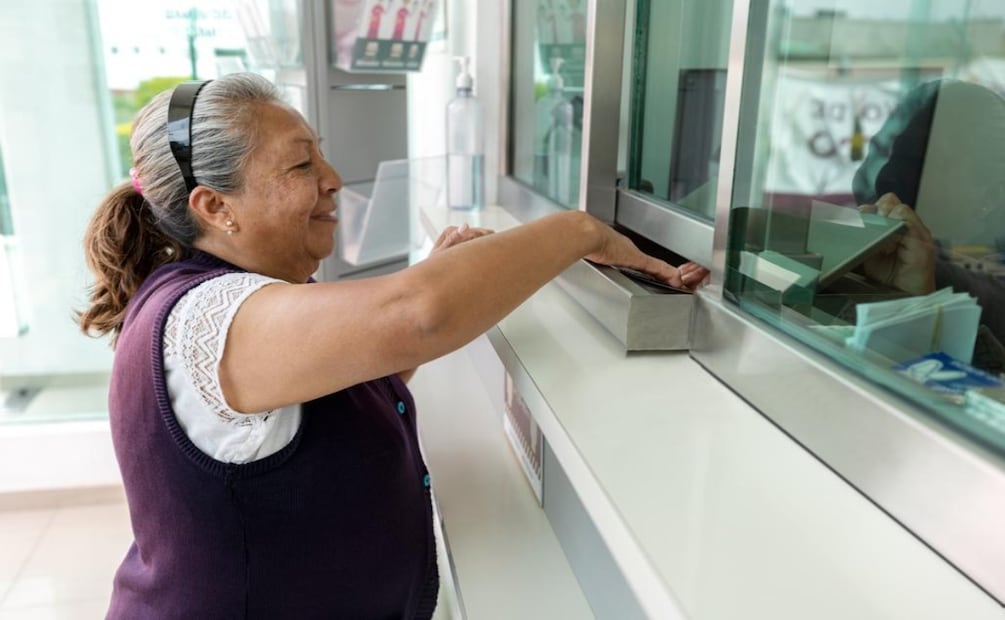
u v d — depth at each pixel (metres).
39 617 1.90
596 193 1.21
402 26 1.94
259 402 0.76
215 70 2.19
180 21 2.17
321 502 0.87
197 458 0.80
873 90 0.61
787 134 0.72
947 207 0.55
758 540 0.53
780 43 0.72
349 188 2.02
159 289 0.83
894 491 0.55
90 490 2.37
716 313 0.82
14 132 2.30
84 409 2.47
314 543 0.88
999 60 0.50
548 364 0.86
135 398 0.80
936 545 0.52
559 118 1.44
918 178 0.57
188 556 0.84
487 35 1.78
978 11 0.51
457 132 1.81
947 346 0.54
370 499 0.91
